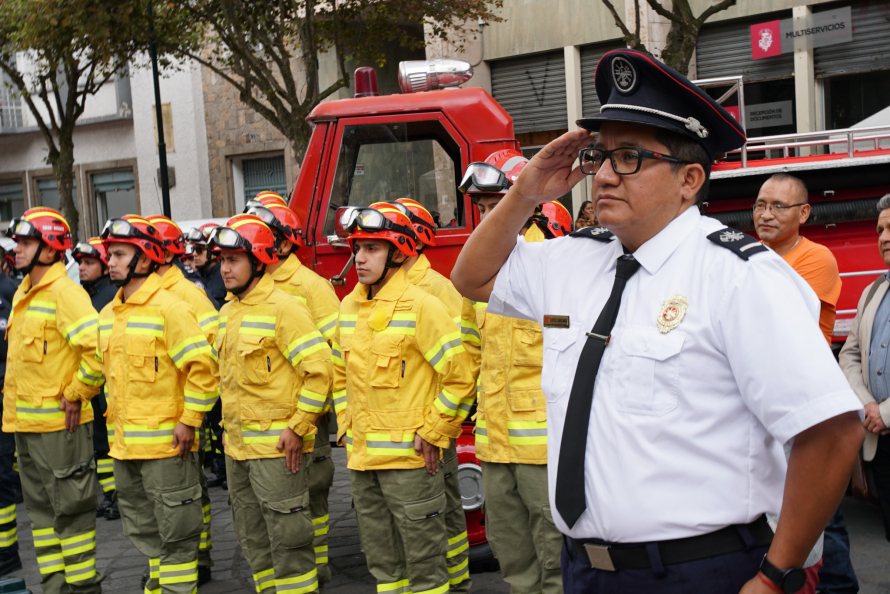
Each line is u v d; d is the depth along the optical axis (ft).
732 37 39.34
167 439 14.19
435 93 17.19
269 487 13.41
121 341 14.46
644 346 5.79
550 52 44.45
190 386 14.24
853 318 15.14
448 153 17.49
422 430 12.49
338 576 16.49
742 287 5.50
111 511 21.57
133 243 14.38
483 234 7.27
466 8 39.32
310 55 36.40
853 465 5.27
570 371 6.32
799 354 5.24
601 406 5.96
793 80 37.83
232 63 38.75
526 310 7.29
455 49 46.21
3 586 9.16
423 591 12.67
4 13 41.81
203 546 16.52
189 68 63.52
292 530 13.42
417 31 48.78
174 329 14.24
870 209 15.84
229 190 63.31
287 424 13.48
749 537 5.68
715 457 5.63
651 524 5.68
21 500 24.03
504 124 17.01
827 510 5.28
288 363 13.67
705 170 6.16
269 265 16.51
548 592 11.47
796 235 14.16
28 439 15.38
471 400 12.61
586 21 42.47
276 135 60.23
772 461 5.79
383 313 12.89
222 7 36.55
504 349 11.85
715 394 5.64
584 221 24.67
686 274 5.83
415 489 12.62
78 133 71.46
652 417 5.69
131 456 14.16
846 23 36.01
